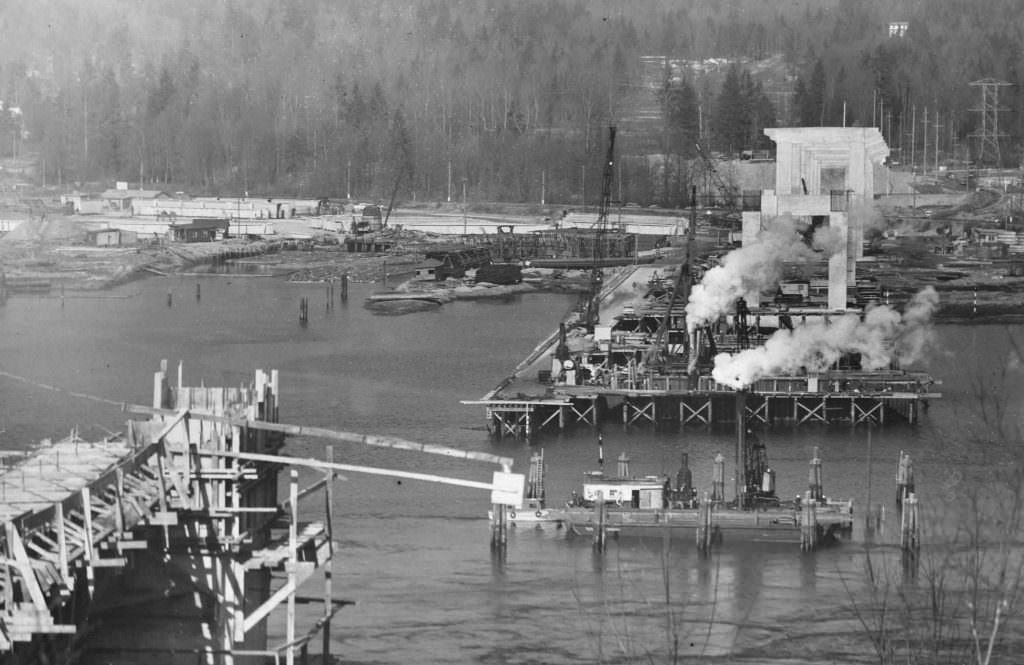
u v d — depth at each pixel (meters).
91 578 116.19
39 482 124.88
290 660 128.25
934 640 127.31
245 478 131.12
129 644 128.38
